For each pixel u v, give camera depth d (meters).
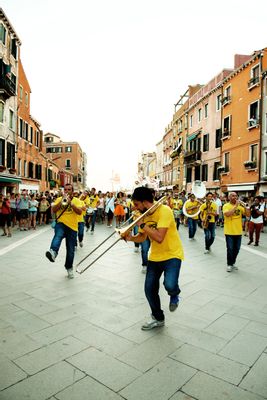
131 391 2.47
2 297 4.67
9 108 24.28
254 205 10.62
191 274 6.26
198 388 2.51
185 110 36.84
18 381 2.58
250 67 23.05
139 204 3.45
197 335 3.46
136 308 4.25
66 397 2.39
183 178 37.25
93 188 14.03
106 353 3.04
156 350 3.11
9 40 24.02
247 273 6.41
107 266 6.82
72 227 5.70
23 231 13.81
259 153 21.84
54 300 4.55
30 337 3.36
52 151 72.62
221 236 12.99
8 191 25.05
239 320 3.90
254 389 2.50
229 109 25.88
